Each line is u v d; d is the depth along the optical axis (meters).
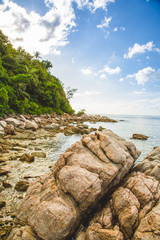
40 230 4.05
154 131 38.06
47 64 82.25
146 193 4.80
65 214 4.15
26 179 8.28
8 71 38.38
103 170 5.46
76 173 5.05
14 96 32.34
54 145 17.06
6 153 12.11
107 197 5.85
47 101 56.12
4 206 5.89
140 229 3.95
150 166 7.50
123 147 7.54
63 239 4.13
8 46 46.47
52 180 5.80
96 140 7.13
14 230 4.43
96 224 4.42
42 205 4.49
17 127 23.58
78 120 61.53
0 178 8.17
